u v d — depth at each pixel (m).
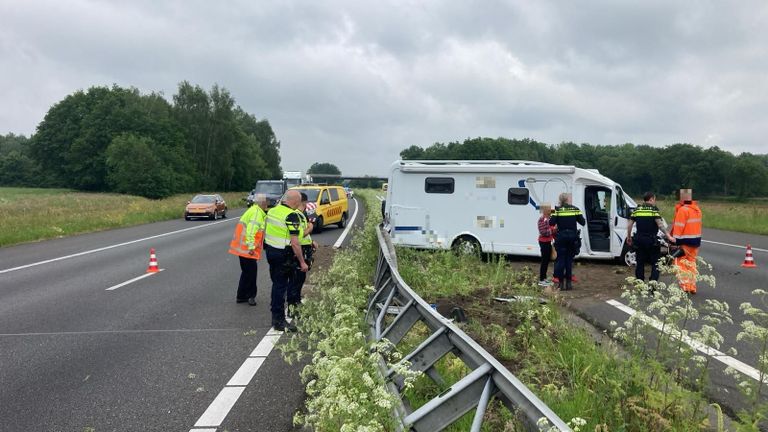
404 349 5.47
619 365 4.70
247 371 5.72
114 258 14.73
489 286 9.63
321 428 3.57
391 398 3.35
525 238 14.35
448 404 3.38
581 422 2.74
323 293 7.34
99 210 32.12
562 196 10.52
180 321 7.86
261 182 32.97
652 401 3.96
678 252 10.45
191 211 31.75
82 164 80.38
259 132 140.00
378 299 7.27
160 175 64.44
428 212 14.85
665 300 5.44
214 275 11.98
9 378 5.51
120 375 5.59
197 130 89.50
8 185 108.69
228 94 92.12
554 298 8.57
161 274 12.09
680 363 4.50
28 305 8.88
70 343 6.73
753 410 4.05
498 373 3.20
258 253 9.00
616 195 13.82
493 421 3.98
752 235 23.12
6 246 17.75
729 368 4.18
